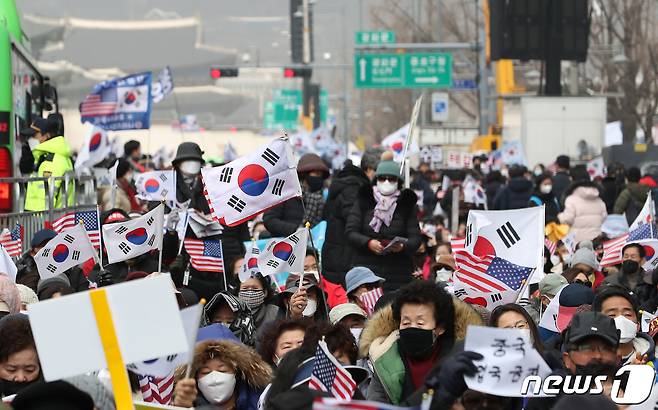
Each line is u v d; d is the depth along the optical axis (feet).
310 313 96.17
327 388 61.31
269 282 96.89
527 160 327.26
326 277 116.57
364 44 397.19
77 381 56.39
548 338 84.74
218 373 65.10
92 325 48.98
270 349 73.15
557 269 132.05
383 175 113.09
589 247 129.59
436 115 484.33
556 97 328.29
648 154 297.33
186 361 57.00
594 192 156.66
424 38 565.12
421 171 266.57
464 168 303.27
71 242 104.01
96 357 48.98
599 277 116.06
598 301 74.90
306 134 354.95
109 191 166.09
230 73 404.77
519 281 85.35
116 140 213.25
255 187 99.55
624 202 183.01
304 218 125.80
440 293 66.23
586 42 273.54
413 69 402.52
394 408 40.11
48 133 160.45
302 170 130.93
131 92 206.18
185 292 91.66
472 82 440.86
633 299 74.90
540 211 94.02
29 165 173.99
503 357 52.70
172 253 110.32
